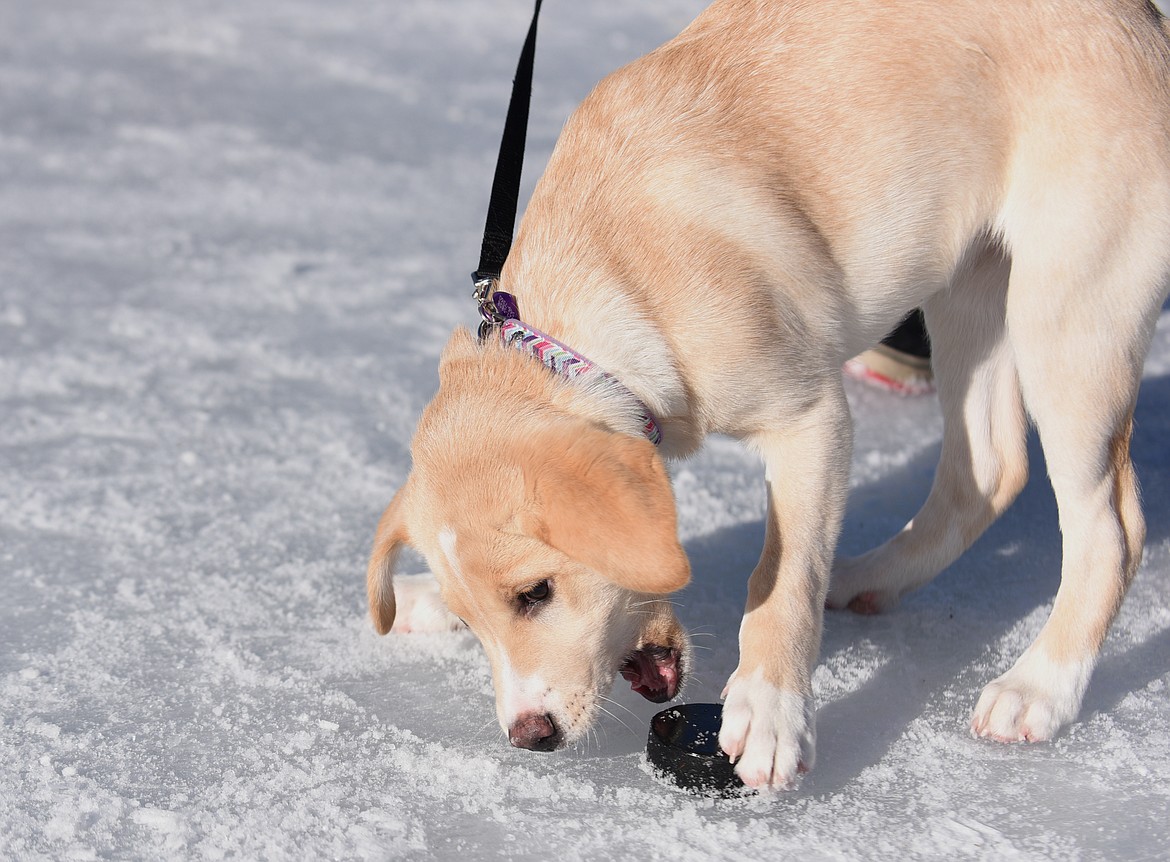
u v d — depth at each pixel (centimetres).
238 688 304
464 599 273
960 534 340
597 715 275
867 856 238
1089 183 297
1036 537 381
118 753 277
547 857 241
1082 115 300
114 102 881
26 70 949
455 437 272
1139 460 423
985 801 256
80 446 441
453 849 244
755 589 292
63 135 809
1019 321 308
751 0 331
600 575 256
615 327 281
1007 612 338
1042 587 351
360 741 283
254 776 269
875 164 309
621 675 311
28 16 1117
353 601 348
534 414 270
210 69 971
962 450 340
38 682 304
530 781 268
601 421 271
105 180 734
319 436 454
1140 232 297
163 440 448
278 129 836
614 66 978
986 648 320
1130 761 268
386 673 314
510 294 294
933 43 312
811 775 267
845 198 308
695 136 303
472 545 264
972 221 317
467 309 573
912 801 257
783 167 303
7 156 765
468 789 265
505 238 316
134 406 474
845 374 514
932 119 310
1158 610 332
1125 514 303
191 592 350
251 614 340
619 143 306
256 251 637
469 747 281
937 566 340
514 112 315
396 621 334
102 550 372
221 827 251
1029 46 308
